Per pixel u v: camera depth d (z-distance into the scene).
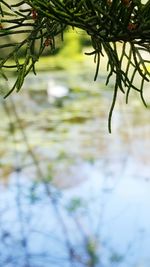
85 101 6.51
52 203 4.01
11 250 3.48
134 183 4.38
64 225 3.71
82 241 3.60
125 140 5.22
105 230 3.71
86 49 7.61
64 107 6.30
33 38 0.69
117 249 3.50
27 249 3.48
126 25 0.59
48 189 4.15
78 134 5.41
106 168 4.67
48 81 7.21
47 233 3.68
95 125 5.75
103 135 5.47
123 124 5.73
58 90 6.70
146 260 3.34
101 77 7.21
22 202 4.00
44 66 7.66
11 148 4.96
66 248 3.50
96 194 4.19
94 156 4.86
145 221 3.76
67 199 4.04
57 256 3.43
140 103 6.31
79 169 4.57
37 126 5.54
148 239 3.57
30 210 3.93
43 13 0.59
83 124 5.77
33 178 4.37
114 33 0.60
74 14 0.59
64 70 7.63
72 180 4.41
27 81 7.21
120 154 4.90
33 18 0.68
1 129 5.32
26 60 0.70
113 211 3.92
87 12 0.59
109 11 0.59
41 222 3.79
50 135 5.36
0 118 5.65
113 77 7.15
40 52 0.70
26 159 4.71
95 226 3.74
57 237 3.62
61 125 5.66
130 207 4.00
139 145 5.09
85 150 5.02
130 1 0.61
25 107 6.16
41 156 4.80
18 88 0.68
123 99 6.40
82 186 4.32
